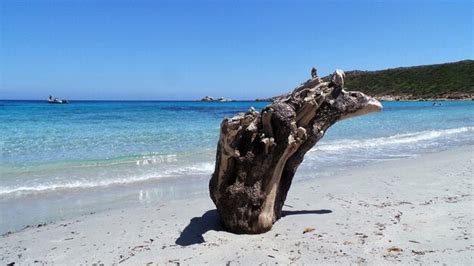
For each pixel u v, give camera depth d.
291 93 5.60
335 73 5.68
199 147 13.65
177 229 5.43
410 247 4.55
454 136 18.03
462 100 73.81
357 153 13.05
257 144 5.19
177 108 53.22
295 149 5.30
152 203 7.05
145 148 13.30
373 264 4.14
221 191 5.23
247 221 5.12
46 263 4.45
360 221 5.57
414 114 35.25
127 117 30.23
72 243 5.02
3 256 4.66
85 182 8.61
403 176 8.87
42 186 8.20
